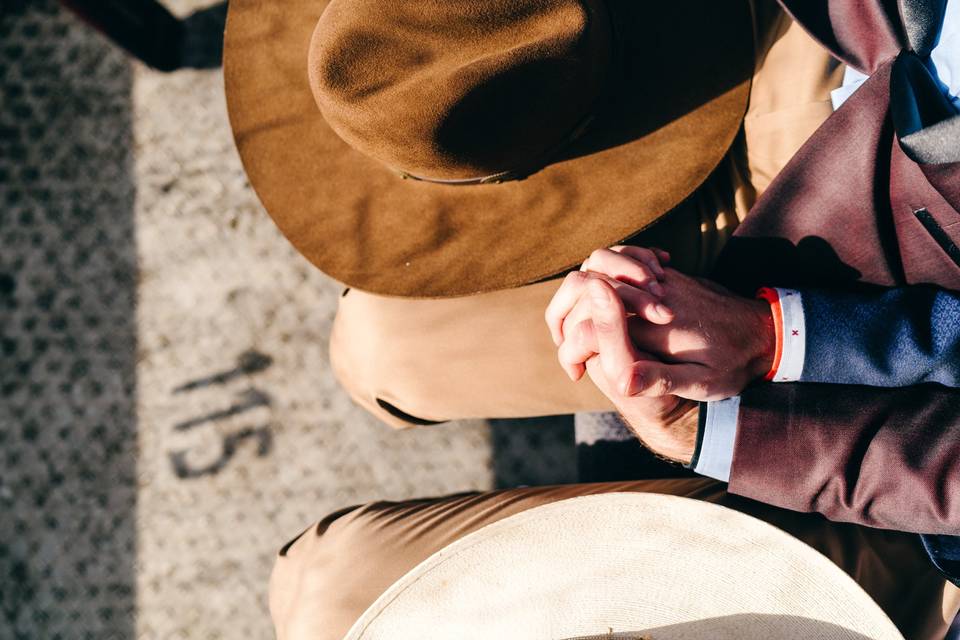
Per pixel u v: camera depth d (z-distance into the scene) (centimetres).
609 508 104
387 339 121
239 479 152
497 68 103
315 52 105
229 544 151
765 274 109
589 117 110
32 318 157
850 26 106
